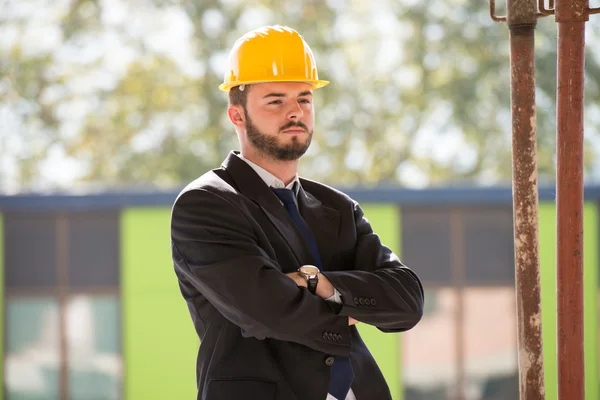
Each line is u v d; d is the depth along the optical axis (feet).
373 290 15.03
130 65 143.33
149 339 71.46
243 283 14.15
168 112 144.97
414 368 74.43
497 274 73.82
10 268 71.61
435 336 74.38
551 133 135.85
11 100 141.79
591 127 138.31
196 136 143.84
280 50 15.14
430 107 143.64
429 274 73.72
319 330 14.34
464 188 72.74
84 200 71.00
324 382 14.42
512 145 14.51
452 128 143.43
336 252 15.76
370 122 143.95
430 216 73.41
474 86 140.36
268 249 14.85
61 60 144.56
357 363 15.06
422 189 72.69
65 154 144.05
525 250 14.35
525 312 14.42
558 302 14.49
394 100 145.48
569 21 14.19
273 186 15.37
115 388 71.67
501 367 74.23
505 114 142.00
